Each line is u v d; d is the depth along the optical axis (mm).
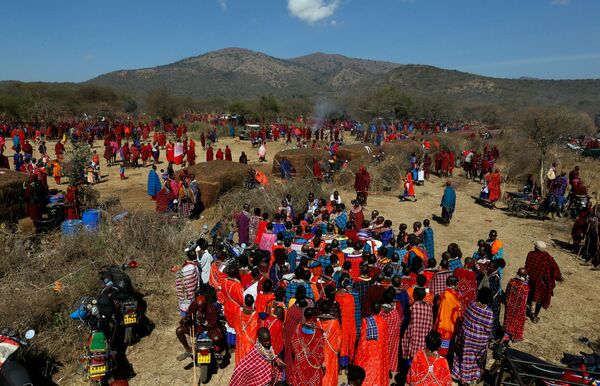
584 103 134250
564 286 10172
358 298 6359
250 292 6723
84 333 6770
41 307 6840
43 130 39750
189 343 7219
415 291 6176
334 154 24078
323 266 7812
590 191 19328
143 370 6527
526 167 23188
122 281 7203
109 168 24844
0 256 8570
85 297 6652
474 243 13172
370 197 18844
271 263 8430
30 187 12289
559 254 12344
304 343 5215
